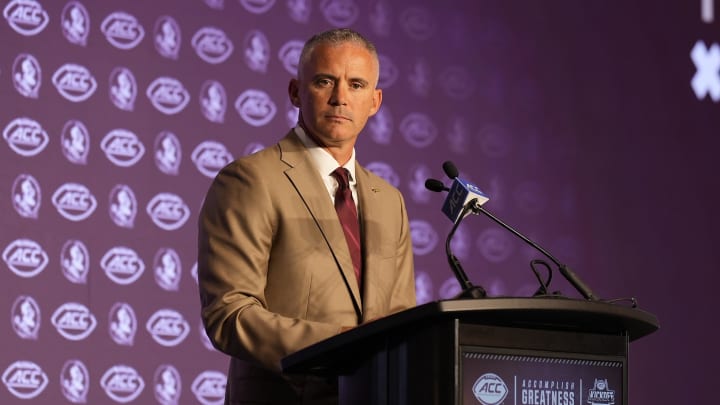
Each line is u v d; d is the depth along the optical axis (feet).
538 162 38.47
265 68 34.30
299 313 17.20
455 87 37.47
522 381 13.14
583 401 13.58
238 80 33.81
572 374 13.57
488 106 37.93
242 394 16.96
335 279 17.47
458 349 12.71
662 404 39.50
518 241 37.73
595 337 13.85
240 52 33.96
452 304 12.40
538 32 39.19
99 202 31.37
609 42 40.22
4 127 30.50
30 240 30.42
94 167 31.42
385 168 35.96
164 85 32.65
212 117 33.27
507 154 38.04
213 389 32.35
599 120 39.68
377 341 13.55
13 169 30.45
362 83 18.42
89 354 30.71
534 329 13.42
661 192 40.37
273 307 17.29
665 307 39.96
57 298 30.53
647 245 39.88
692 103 41.16
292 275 17.31
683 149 40.93
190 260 32.45
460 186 15.96
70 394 30.35
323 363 14.11
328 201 17.99
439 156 36.86
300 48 34.94
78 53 31.58
